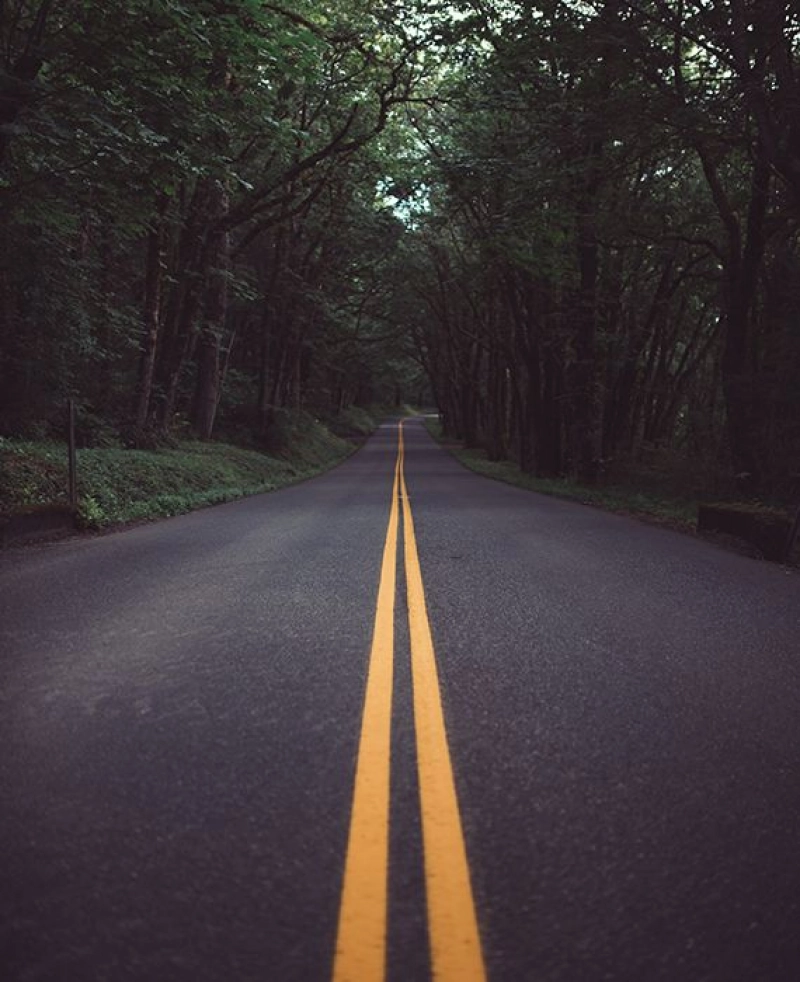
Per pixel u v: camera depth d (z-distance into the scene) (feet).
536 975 7.34
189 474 67.56
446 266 139.95
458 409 226.99
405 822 10.22
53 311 56.29
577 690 15.57
